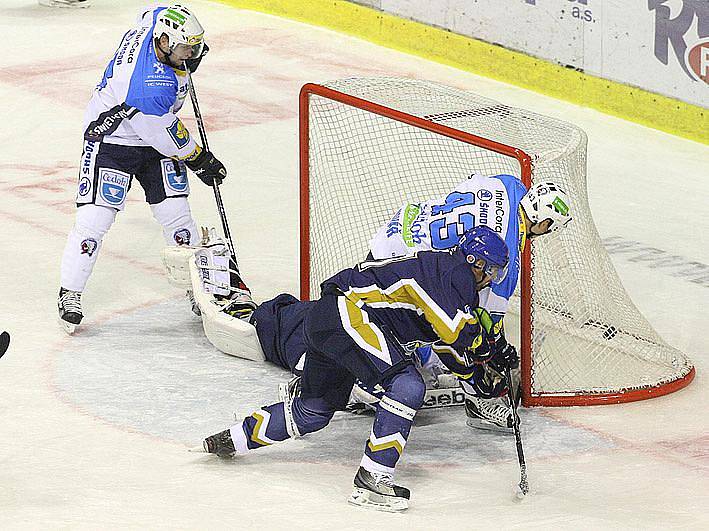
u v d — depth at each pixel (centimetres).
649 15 3094
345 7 3975
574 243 1836
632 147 3027
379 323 1430
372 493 1432
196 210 2581
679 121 3098
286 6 4181
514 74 3481
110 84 1888
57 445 1602
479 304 1505
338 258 2042
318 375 1478
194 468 1540
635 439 1655
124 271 2250
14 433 1636
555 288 1819
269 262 2297
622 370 1816
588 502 1466
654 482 1530
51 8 4362
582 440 1650
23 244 2359
